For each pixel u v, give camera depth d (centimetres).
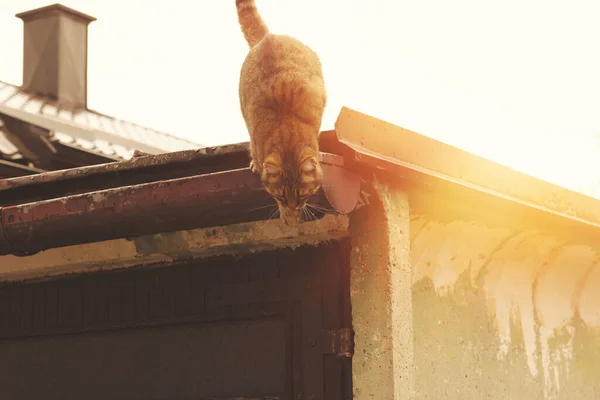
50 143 1128
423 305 421
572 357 539
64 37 1445
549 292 526
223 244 417
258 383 409
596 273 551
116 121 1491
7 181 449
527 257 491
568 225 469
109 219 381
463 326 448
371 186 375
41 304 480
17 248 410
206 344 427
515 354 486
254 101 369
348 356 382
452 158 411
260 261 418
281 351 405
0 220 402
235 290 421
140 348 446
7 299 491
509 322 486
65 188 439
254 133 362
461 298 451
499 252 470
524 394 486
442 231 425
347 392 383
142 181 416
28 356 483
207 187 358
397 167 368
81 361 464
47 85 1432
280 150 347
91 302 464
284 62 375
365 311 379
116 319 454
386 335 373
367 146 364
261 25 457
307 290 401
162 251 434
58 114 1344
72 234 395
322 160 341
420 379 411
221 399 416
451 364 433
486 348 462
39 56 1452
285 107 361
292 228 399
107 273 461
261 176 344
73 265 463
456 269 449
